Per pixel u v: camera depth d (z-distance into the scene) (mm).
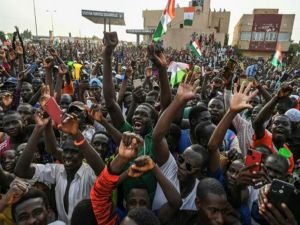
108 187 2092
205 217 2285
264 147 3383
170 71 6598
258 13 58906
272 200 1770
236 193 2652
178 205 2455
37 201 2211
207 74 7934
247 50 58250
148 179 2600
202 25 51969
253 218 2693
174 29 50125
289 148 4340
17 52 7402
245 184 2533
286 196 1746
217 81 6582
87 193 2900
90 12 23484
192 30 49312
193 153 2693
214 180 2338
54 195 3016
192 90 2604
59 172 3039
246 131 4230
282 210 1746
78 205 2377
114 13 24000
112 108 3592
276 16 54719
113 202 2469
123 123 3773
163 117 2672
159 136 2686
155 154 2820
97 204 2178
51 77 5266
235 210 2578
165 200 2637
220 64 22531
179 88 2643
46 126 2961
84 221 2279
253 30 57031
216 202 2201
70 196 2869
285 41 54719
